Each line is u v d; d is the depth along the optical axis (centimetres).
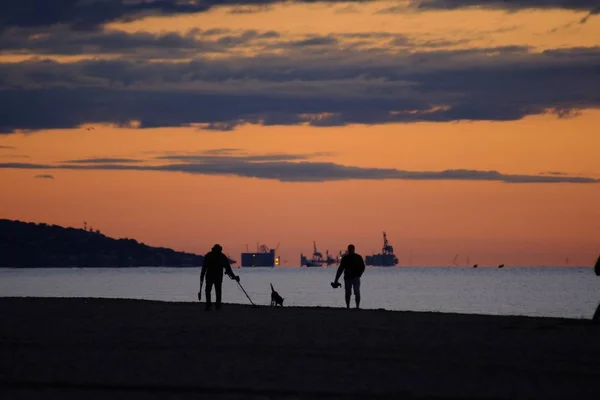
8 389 5162
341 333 8300
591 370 5869
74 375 5684
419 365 6116
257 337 7975
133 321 9744
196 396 4928
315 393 5025
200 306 12500
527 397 4894
